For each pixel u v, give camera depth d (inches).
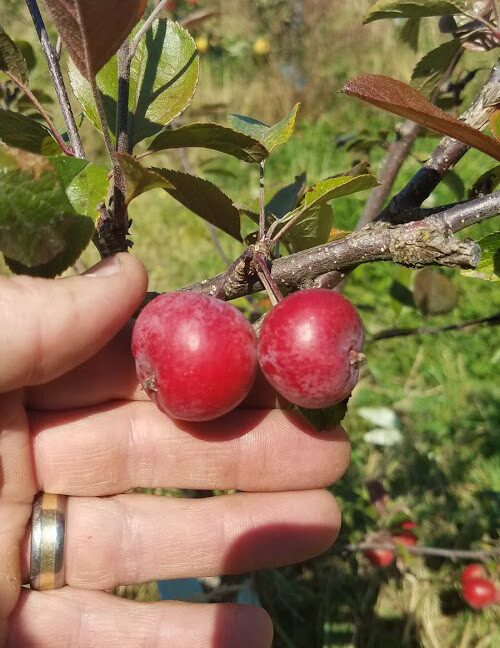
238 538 4.7
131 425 4.4
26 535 4.4
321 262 3.3
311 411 3.5
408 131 5.5
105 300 3.3
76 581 4.5
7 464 4.1
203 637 4.5
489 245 3.3
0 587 4.0
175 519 4.6
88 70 2.8
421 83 4.8
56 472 4.4
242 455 4.5
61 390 4.3
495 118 3.3
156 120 3.7
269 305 7.0
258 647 4.6
